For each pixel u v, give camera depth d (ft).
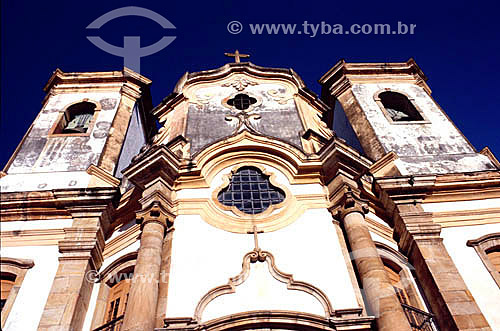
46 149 54.70
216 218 39.47
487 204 45.73
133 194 45.24
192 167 42.75
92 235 42.47
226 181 43.37
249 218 39.60
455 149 53.16
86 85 66.28
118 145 56.70
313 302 33.42
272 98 57.11
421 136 55.47
